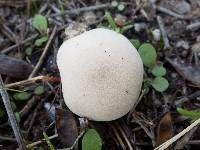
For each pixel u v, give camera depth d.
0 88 0.11
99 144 0.11
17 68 0.13
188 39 0.13
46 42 0.14
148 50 0.12
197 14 0.14
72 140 0.11
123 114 0.11
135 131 0.12
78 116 0.11
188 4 0.14
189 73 0.12
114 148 0.12
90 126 0.11
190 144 0.11
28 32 0.14
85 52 0.11
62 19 0.14
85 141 0.11
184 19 0.14
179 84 0.12
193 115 0.11
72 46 0.11
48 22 0.14
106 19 0.14
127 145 0.11
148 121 0.12
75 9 0.14
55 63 0.13
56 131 0.11
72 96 0.10
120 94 0.10
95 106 0.10
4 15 0.14
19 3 0.15
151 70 0.12
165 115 0.11
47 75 0.13
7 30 0.14
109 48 0.11
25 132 0.12
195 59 0.13
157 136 0.11
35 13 0.14
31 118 0.12
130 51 0.11
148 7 0.14
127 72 0.10
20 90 0.12
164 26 0.14
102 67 0.10
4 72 0.12
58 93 0.12
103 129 0.12
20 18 0.14
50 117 0.12
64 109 0.11
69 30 0.13
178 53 0.13
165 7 0.14
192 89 0.12
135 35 0.13
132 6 0.14
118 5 0.14
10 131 0.12
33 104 0.12
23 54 0.13
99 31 0.11
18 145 0.11
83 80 0.10
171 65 0.13
